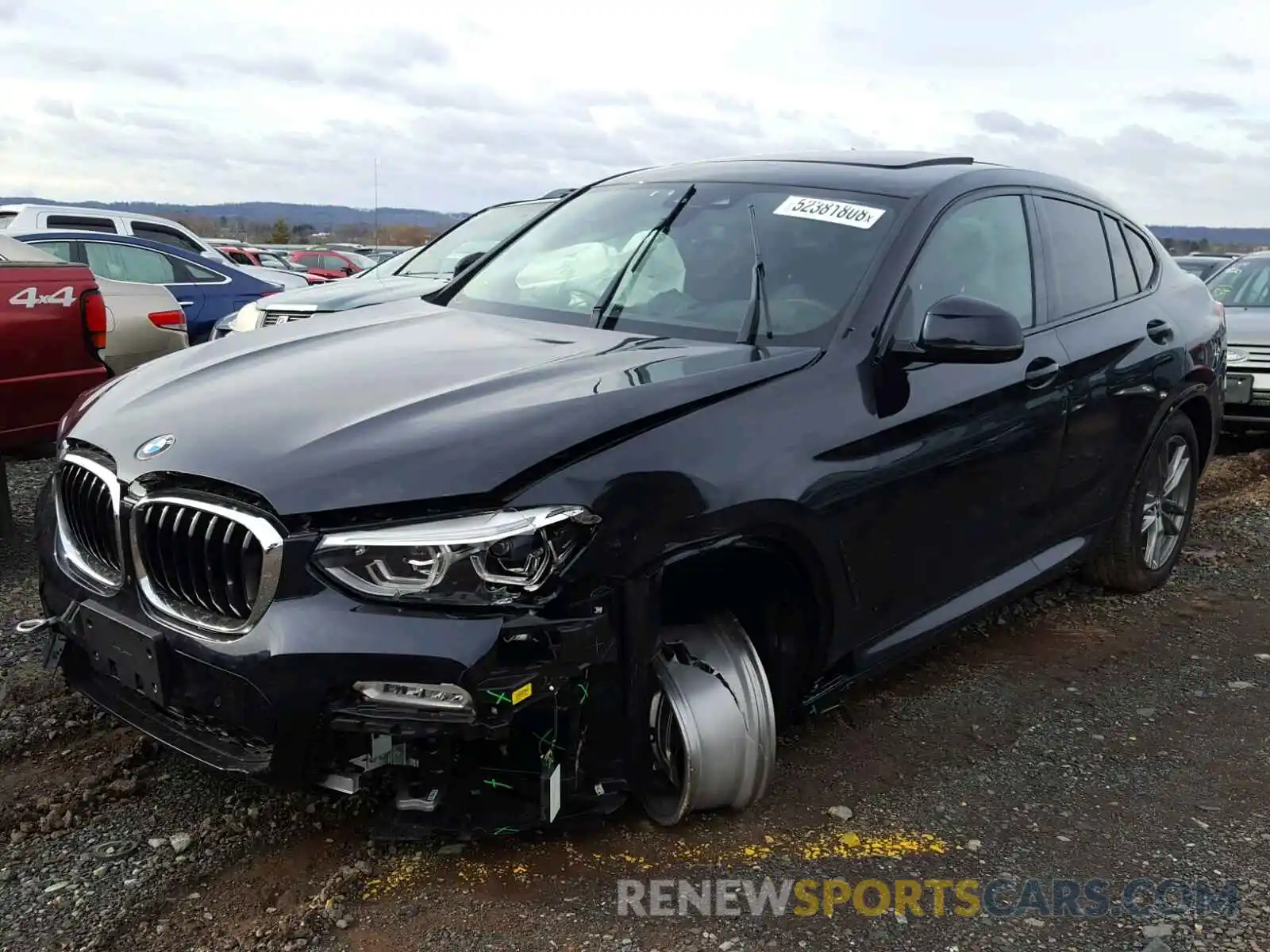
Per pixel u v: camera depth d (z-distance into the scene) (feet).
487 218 27.66
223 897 8.45
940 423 10.85
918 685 13.01
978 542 11.91
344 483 7.79
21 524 18.49
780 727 10.60
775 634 9.92
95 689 9.61
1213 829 9.99
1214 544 19.40
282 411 8.88
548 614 7.75
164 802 9.74
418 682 7.55
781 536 9.15
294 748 7.83
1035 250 13.38
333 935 8.00
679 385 9.05
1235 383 26.78
